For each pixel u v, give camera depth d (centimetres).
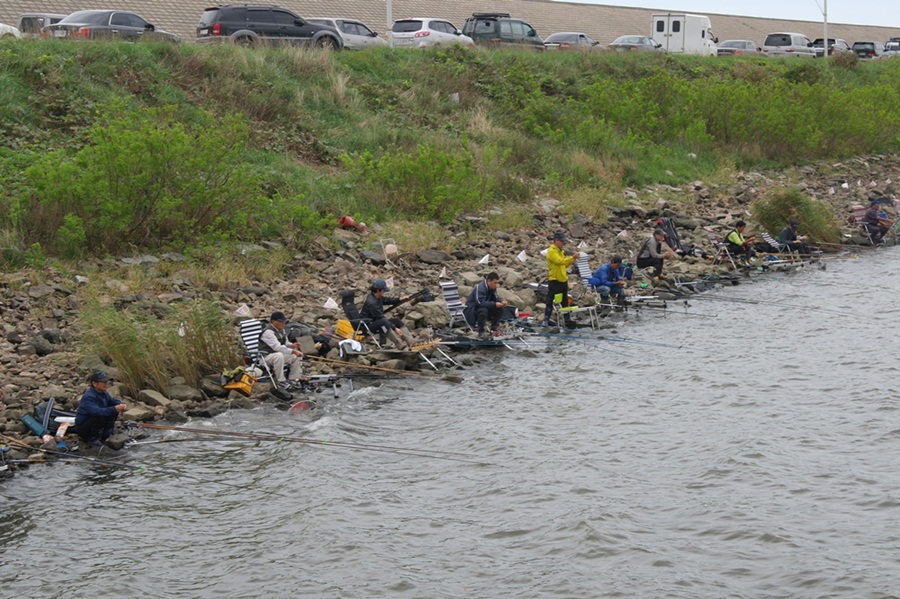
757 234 2733
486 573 987
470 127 3303
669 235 2492
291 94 3064
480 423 1400
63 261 1927
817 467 1216
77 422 1302
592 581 963
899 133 4338
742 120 3775
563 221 2694
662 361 1691
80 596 952
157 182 2098
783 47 5897
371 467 1250
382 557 1020
